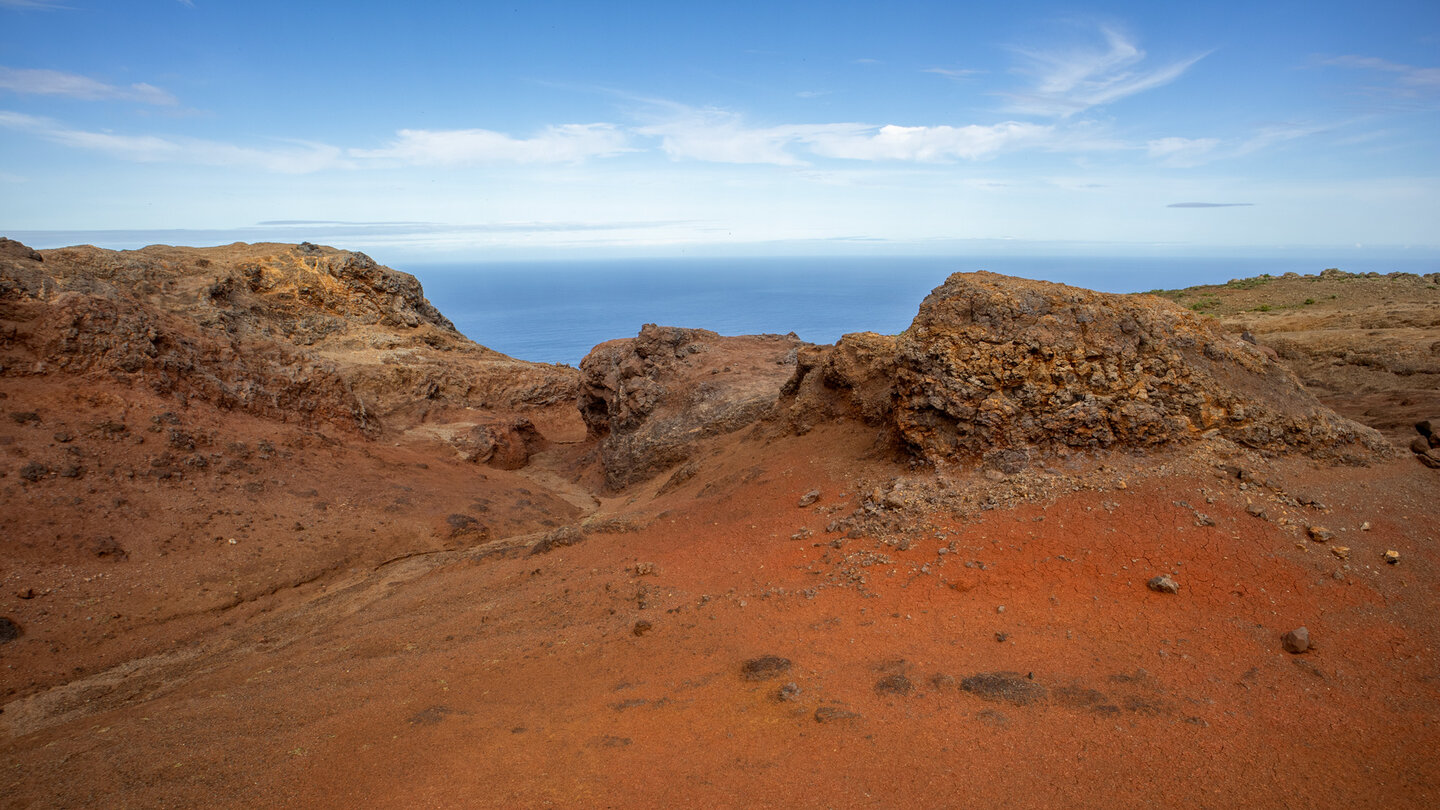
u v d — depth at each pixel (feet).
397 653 43.14
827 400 69.72
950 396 46.32
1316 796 21.03
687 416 92.89
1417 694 25.43
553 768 25.36
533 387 153.07
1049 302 47.09
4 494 60.23
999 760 23.43
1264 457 41.65
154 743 31.83
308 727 31.60
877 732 25.43
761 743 25.62
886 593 37.01
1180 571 33.73
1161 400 43.52
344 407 104.73
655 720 28.25
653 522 59.11
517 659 37.50
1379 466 41.24
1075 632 31.07
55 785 28.55
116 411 75.10
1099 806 21.12
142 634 53.83
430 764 26.50
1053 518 38.99
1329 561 33.37
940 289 51.16
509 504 90.22
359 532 73.67
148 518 65.21
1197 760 22.72
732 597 40.83
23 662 48.24
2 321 75.87
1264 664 27.73
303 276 145.07
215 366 91.45
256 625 56.80
